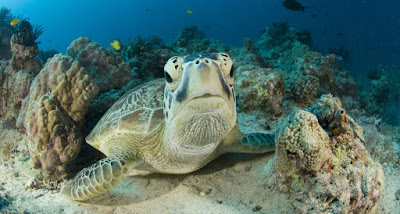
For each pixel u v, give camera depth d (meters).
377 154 1.23
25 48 1.60
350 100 1.86
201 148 0.89
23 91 1.38
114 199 0.96
